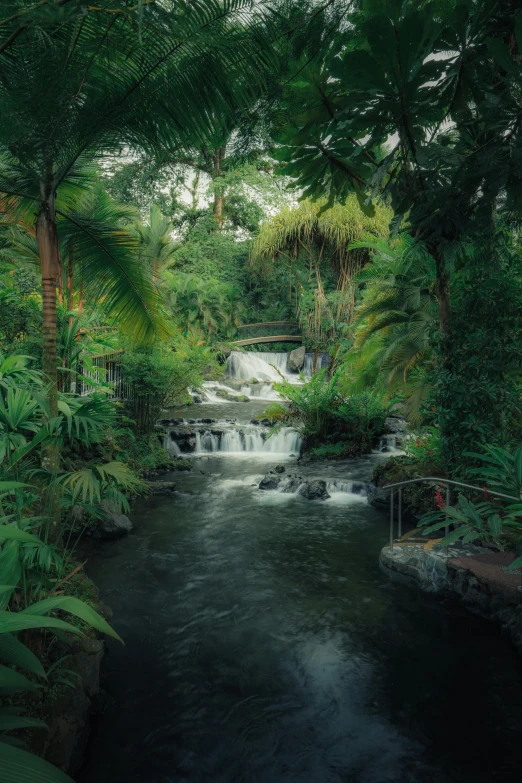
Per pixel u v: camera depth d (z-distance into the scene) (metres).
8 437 3.52
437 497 6.05
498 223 5.88
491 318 7.11
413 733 3.72
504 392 7.02
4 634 2.06
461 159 4.60
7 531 2.34
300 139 5.57
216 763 3.42
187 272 31.48
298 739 3.66
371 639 4.97
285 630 5.14
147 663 4.57
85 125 3.53
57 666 3.58
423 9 3.77
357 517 8.73
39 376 5.59
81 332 8.66
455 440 7.36
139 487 9.62
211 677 4.38
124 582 6.23
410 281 10.57
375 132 4.75
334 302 23.25
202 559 6.96
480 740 3.65
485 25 4.22
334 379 13.67
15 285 8.55
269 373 26.11
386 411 13.49
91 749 3.52
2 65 2.97
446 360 7.36
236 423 15.80
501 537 6.07
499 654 4.70
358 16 4.04
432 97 4.38
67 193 5.24
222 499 9.73
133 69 3.23
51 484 3.84
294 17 3.16
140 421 12.52
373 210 6.41
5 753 1.62
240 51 3.15
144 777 3.29
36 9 2.39
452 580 5.68
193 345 23.39
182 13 2.71
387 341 11.23
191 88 3.36
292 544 7.51
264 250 23.48
